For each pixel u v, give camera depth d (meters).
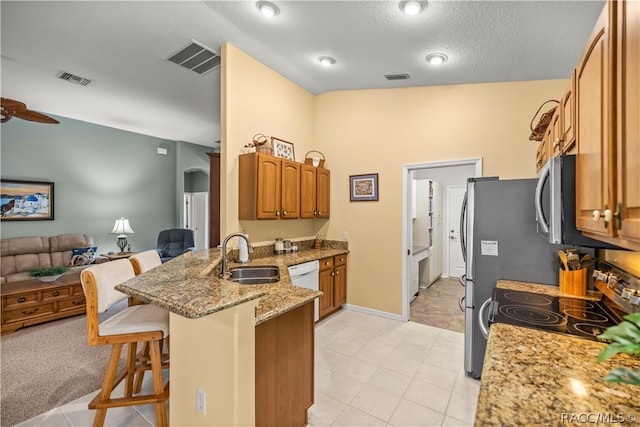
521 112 3.19
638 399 0.86
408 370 2.60
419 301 4.62
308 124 4.25
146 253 2.40
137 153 6.38
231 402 1.27
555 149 1.84
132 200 6.32
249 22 2.50
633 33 0.75
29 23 2.50
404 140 3.79
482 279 2.37
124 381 2.39
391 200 3.87
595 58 1.05
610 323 1.45
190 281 1.57
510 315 1.57
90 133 5.68
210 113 4.99
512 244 2.28
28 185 4.98
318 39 2.71
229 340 1.27
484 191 2.36
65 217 5.40
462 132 3.45
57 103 4.52
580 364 1.07
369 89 4.01
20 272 4.49
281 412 1.71
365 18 2.31
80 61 3.20
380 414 2.04
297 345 1.84
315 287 3.53
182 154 7.07
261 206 3.13
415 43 2.59
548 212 1.73
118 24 2.54
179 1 2.24
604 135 0.95
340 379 2.46
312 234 4.43
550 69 2.86
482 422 0.78
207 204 7.87
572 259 1.94
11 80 3.67
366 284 4.03
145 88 3.94
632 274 1.58
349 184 4.16
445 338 3.25
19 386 2.33
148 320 1.76
